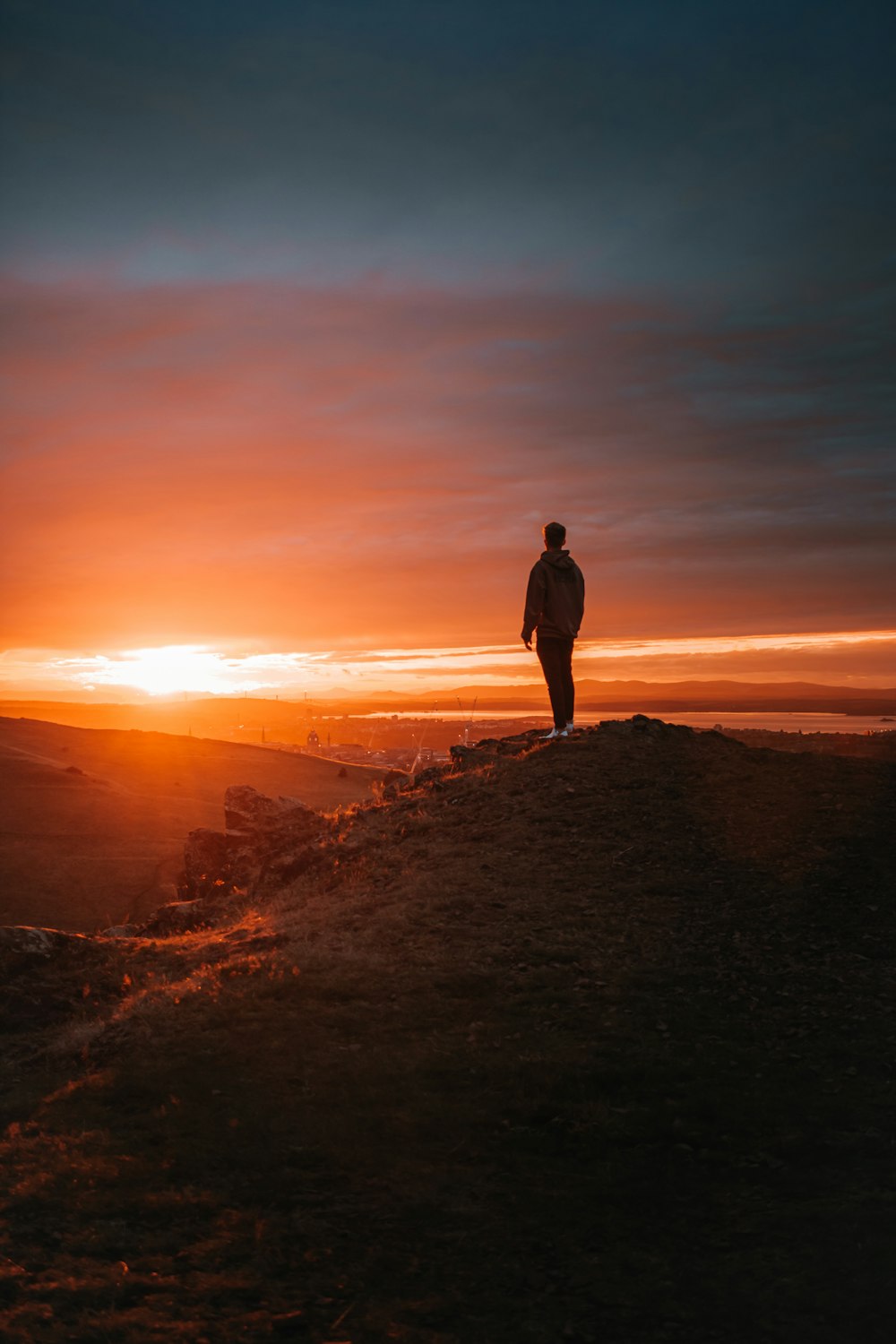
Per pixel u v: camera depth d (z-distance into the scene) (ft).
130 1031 30.83
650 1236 17.44
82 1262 17.17
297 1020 29.81
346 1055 27.09
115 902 189.47
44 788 283.38
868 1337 13.82
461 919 37.55
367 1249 17.46
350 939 36.94
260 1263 17.01
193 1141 22.50
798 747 56.29
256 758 392.68
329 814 62.59
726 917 35.73
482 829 47.09
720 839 42.37
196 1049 28.27
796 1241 16.71
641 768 51.44
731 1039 26.84
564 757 53.93
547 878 40.73
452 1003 30.58
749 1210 18.02
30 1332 14.75
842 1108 22.18
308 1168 20.94
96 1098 25.84
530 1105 23.30
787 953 32.50
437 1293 15.90
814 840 41.06
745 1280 15.64
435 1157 21.27
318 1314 15.39
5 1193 20.34
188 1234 18.25
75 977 40.50
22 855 215.31
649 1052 26.12
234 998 32.01
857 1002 28.55
